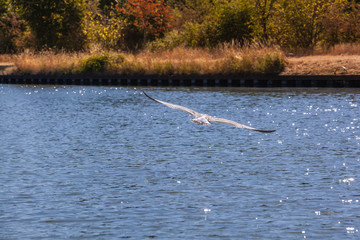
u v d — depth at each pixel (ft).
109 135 202.59
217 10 481.46
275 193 122.11
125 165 151.84
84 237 96.02
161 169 146.51
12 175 140.67
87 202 116.88
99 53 480.23
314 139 187.62
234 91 359.46
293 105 277.85
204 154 165.78
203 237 95.25
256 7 449.06
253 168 146.51
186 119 244.22
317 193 121.90
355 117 233.14
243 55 400.88
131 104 309.01
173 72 423.23
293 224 101.71
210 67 409.28
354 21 423.23
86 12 596.70
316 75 366.63
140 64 442.91
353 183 130.11
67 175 140.77
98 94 369.50
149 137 197.77
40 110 285.02
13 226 101.86
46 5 580.30
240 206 112.98
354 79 354.74
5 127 224.33
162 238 95.04
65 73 474.08
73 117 255.91
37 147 179.32
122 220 104.99
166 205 114.32
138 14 544.62
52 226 101.86
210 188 126.82
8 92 397.39
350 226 100.32
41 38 597.52
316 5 434.30
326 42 433.07
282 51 408.87
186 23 534.37
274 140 187.32
